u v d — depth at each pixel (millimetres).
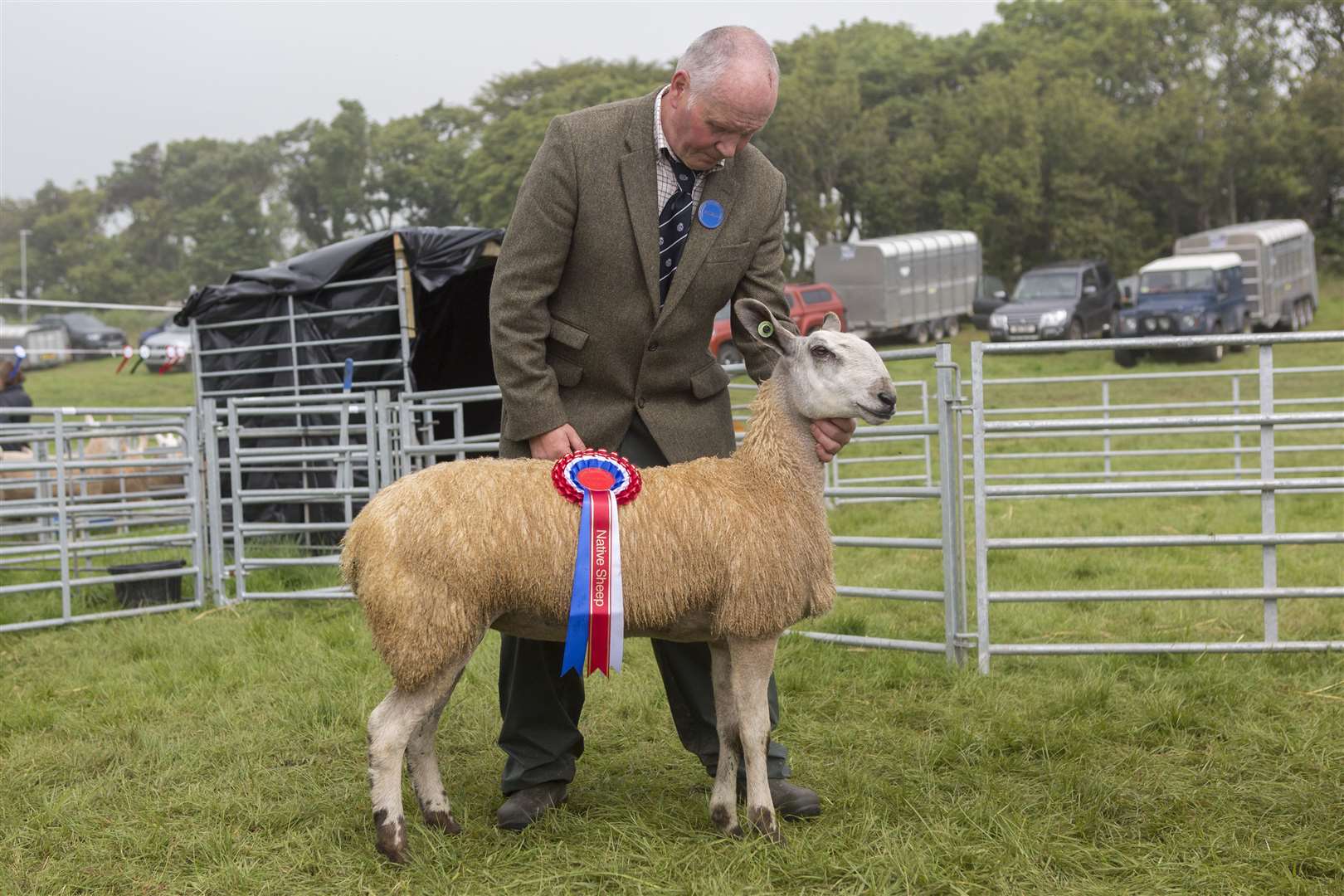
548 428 3730
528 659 3908
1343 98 43656
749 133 3555
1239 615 6656
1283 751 4508
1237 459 11781
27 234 73938
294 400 7957
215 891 3438
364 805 4043
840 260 31281
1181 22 48125
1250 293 28844
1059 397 19594
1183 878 3412
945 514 5785
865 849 3576
